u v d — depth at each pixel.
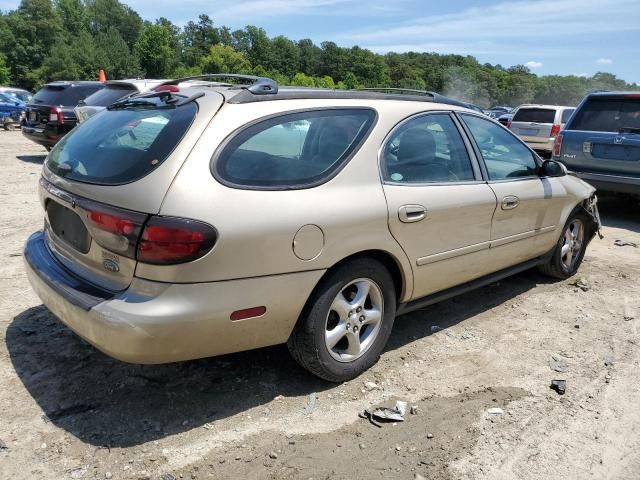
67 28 116.38
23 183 9.37
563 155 8.23
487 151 4.18
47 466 2.55
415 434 2.90
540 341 4.02
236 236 2.63
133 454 2.65
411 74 145.88
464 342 3.96
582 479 2.61
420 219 3.42
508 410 3.13
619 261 6.06
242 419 2.96
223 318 2.67
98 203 2.71
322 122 3.16
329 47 146.62
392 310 3.48
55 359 3.45
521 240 4.43
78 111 10.66
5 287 4.54
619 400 3.26
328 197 2.99
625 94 7.68
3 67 84.69
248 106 2.93
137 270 2.59
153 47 107.12
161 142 2.74
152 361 2.62
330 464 2.65
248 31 145.00
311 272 2.92
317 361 3.11
